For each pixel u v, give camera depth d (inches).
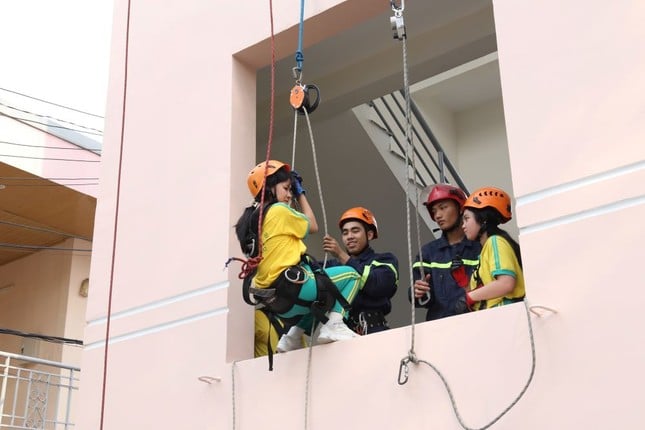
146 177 254.8
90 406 237.5
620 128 166.7
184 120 251.3
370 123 313.4
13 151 422.3
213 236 229.1
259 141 320.5
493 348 169.6
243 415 203.9
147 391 226.5
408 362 180.1
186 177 243.3
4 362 478.9
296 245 193.0
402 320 361.7
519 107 181.9
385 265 212.4
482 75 429.7
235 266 224.2
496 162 428.5
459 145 445.7
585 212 166.1
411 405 176.9
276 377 201.6
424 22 274.4
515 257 188.5
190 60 257.3
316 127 310.3
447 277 205.0
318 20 228.8
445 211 212.2
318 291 189.0
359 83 290.5
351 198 338.3
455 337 175.6
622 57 171.0
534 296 167.2
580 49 177.3
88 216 461.1
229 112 239.3
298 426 192.9
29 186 430.3
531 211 173.0
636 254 157.1
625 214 160.7
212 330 219.0
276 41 238.4
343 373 189.9
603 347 155.7
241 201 231.9
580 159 170.1
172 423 217.5
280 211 194.1
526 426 160.1
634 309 154.2
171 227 241.1
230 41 247.6
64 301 463.2
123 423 227.9
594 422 152.5
